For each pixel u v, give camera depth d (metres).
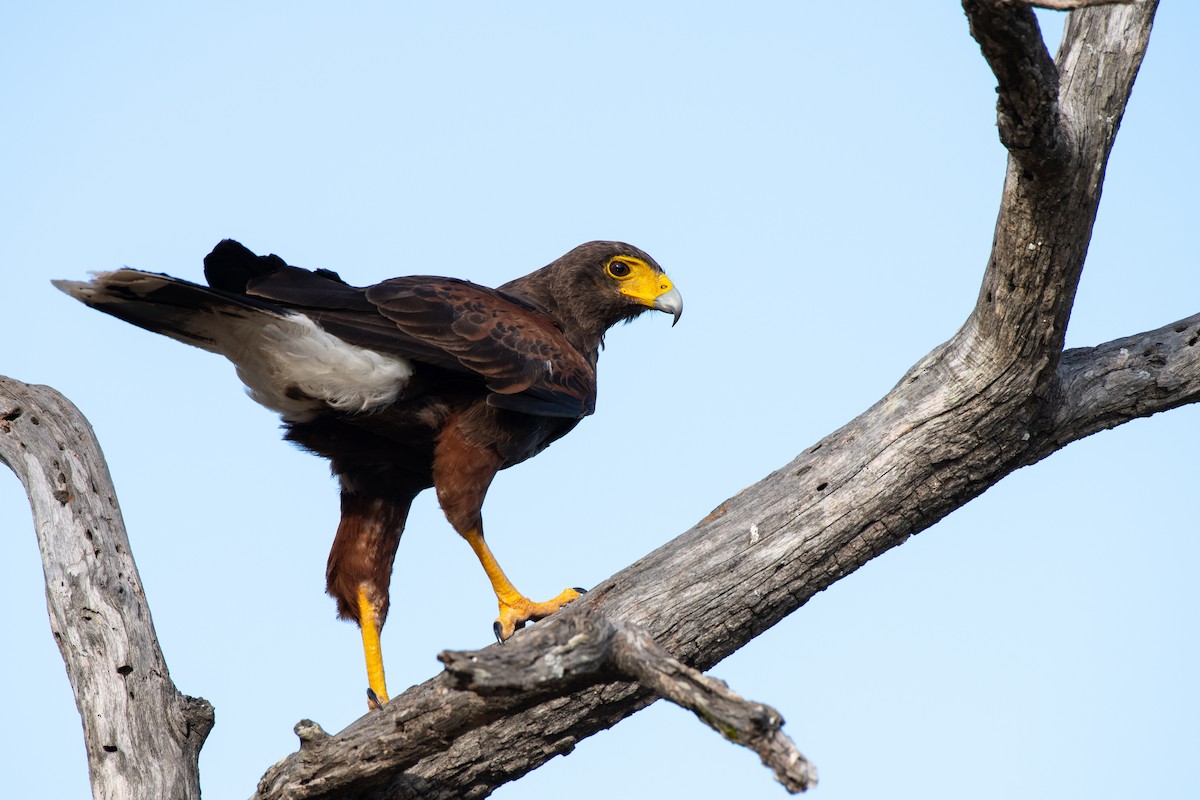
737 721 6.62
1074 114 8.45
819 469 10.34
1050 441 10.53
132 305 10.61
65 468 11.36
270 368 11.34
